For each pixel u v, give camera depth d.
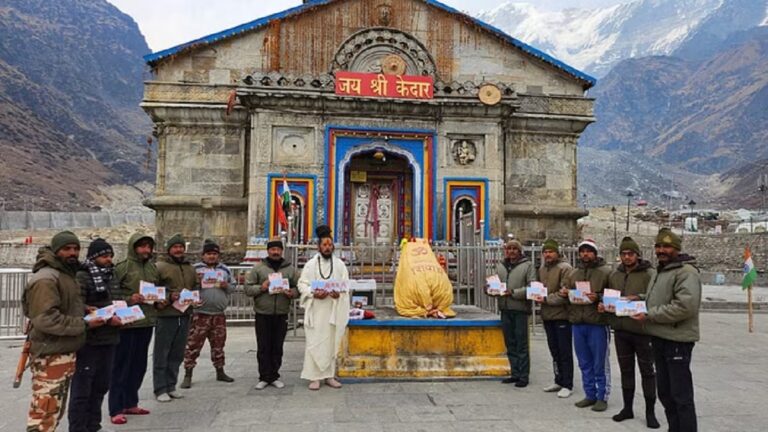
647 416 7.82
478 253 12.83
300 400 8.85
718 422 8.16
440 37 22.12
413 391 9.34
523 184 22.33
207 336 10.04
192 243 20.70
